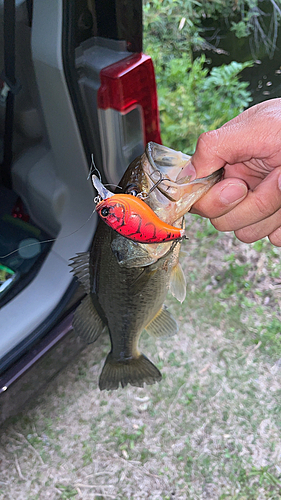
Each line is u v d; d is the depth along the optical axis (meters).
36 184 0.57
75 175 0.54
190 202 0.31
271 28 1.34
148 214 0.27
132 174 0.32
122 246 0.32
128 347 0.43
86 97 0.47
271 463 0.60
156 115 0.52
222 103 1.03
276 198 0.32
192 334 0.73
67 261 0.55
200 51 1.30
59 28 0.42
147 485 0.60
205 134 0.31
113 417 0.66
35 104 0.51
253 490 0.59
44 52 0.44
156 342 0.72
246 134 0.30
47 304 0.53
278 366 0.69
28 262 0.59
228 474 0.60
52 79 0.46
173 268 0.36
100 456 0.62
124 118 0.48
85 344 0.62
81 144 0.50
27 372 0.53
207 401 0.66
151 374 0.46
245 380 0.68
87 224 0.56
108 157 0.50
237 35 1.33
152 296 0.37
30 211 0.62
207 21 1.38
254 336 0.73
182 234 0.28
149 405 0.66
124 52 0.46
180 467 0.61
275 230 0.39
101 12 0.43
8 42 0.47
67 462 0.62
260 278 0.79
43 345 0.53
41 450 0.63
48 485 0.60
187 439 0.63
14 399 0.56
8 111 0.54
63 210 0.57
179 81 1.05
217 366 0.70
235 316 0.75
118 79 0.45
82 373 0.70
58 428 0.65
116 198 0.26
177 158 0.33
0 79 0.52
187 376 0.69
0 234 0.63
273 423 0.64
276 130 0.29
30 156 0.57
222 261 0.82
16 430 0.65
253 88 1.21
